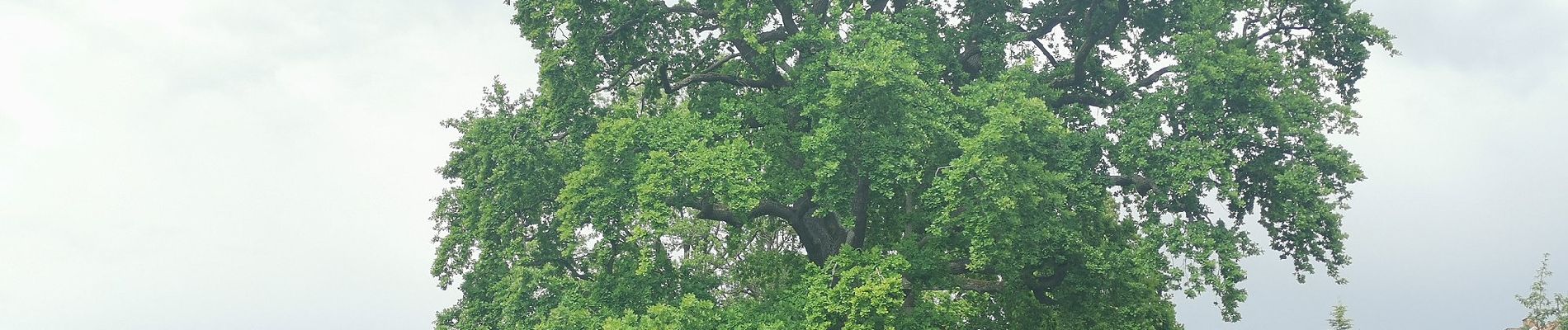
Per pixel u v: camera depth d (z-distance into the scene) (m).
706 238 39.03
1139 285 29.09
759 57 29.25
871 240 30.83
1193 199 29.06
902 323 27.17
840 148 26.34
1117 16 31.19
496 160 30.09
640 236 25.86
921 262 28.39
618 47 28.81
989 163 25.31
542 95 29.89
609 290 29.80
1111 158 29.78
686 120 26.67
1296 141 29.69
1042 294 30.17
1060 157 29.09
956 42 32.31
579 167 29.55
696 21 29.53
